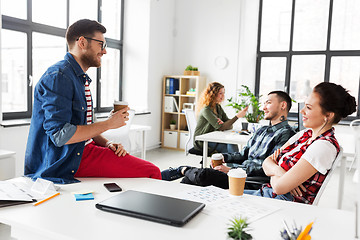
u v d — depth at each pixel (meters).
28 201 1.29
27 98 4.46
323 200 3.62
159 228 1.08
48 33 4.66
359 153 0.92
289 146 1.91
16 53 4.29
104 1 5.70
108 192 1.45
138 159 1.80
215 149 4.07
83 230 1.05
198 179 2.14
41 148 1.72
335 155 1.63
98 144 1.88
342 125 5.29
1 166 2.61
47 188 1.41
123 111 1.69
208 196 1.41
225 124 4.02
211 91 4.13
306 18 5.82
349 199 3.67
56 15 4.82
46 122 1.58
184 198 1.38
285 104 2.56
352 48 5.59
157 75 6.22
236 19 5.97
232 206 1.30
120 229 1.06
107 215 1.18
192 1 6.31
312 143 1.66
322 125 1.72
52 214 1.18
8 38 4.18
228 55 6.09
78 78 1.73
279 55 6.02
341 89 1.68
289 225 1.14
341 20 5.61
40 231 1.05
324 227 1.13
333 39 5.68
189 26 6.39
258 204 1.33
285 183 1.64
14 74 4.30
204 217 1.18
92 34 1.71
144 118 6.00
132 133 5.79
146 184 1.60
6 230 1.93
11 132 3.86
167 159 5.46
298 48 5.93
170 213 1.15
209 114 4.05
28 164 1.74
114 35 5.96
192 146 4.52
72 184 1.58
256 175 2.36
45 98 1.59
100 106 5.73
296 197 1.74
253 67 6.18
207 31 6.23
